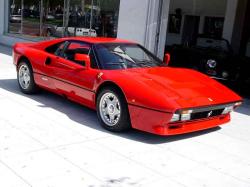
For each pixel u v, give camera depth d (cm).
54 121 570
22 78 722
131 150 475
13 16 1559
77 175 396
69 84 609
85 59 571
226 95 548
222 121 565
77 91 596
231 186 402
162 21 938
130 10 976
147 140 514
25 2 1484
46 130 527
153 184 390
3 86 780
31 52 697
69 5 1300
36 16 1443
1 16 1597
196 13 1792
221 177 421
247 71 951
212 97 524
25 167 406
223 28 1592
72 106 659
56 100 693
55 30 1369
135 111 498
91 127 552
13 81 837
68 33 1314
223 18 1683
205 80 583
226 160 471
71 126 552
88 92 572
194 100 496
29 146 464
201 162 457
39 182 376
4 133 503
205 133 567
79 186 373
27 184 370
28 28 1485
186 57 1121
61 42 659
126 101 506
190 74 596
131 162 439
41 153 446
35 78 688
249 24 1538
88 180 387
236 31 1548
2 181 373
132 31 977
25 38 1498
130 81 512
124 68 573
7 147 456
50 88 661
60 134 515
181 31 1858
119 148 479
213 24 1734
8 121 554
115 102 525
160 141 514
